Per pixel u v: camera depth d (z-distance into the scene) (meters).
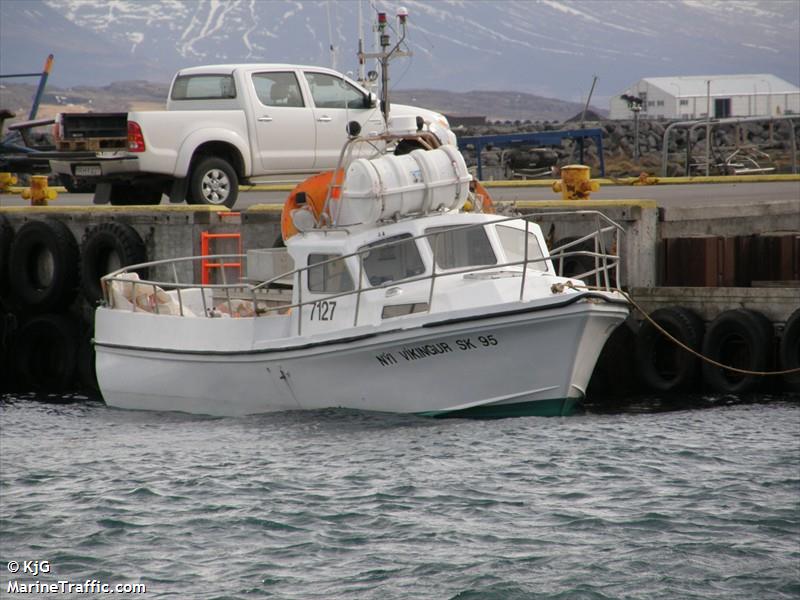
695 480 40.62
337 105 68.62
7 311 70.38
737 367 56.81
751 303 56.75
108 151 66.50
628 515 37.28
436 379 48.75
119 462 45.38
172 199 67.50
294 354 50.50
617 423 49.28
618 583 32.38
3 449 48.34
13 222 71.88
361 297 49.97
